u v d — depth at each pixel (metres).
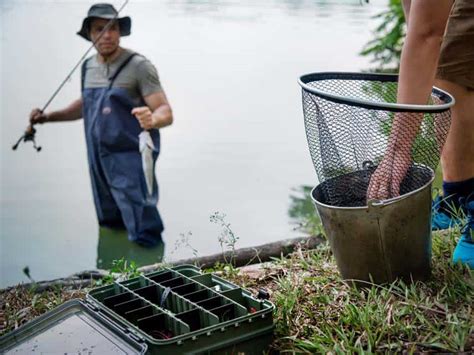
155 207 5.93
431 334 2.04
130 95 6.03
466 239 2.49
